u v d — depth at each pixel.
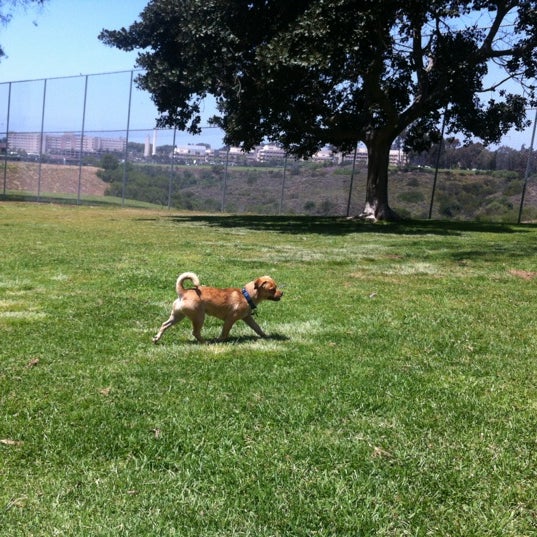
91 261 11.93
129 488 3.15
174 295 8.60
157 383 4.79
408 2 19.58
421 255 14.08
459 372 5.21
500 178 27.95
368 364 5.39
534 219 26.56
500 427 3.99
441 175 29.73
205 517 2.89
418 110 23.61
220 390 4.62
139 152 36.78
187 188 36.12
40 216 25.94
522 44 22.62
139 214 30.44
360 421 4.04
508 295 9.20
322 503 3.02
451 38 23.19
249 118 23.58
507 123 25.69
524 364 5.51
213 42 21.55
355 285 9.85
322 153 33.75
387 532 2.81
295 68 20.20
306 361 5.44
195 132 25.78
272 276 10.48
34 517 2.85
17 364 5.24
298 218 27.67
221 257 13.01
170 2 23.56
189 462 3.44
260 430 3.88
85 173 38.59
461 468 3.40
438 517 2.94
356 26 19.00
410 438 3.80
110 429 3.86
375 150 25.25
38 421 3.97
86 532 2.74
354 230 21.00
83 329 6.58
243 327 6.89
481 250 14.98
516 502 3.08
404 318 7.42
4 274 10.25
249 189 34.97
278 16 21.39
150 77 23.89
